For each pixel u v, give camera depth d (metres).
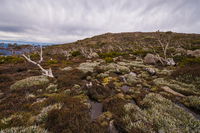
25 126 3.74
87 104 5.62
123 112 4.82
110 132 3.93
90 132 3.67
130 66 17.19
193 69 10.04
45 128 3.76
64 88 8.02
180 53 26.42
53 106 4.87
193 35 81.12
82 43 103.62
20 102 5.65
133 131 3.70
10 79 10.37
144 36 104.62
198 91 7.33
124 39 105.56
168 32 23.50
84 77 11.23
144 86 8.71
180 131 3.66
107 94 6.98
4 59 23.23
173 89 7.80
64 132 3.42
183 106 5.70
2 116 4.24
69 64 20.48
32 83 8.74
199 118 4.74
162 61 19.56
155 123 4.07
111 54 32.00
